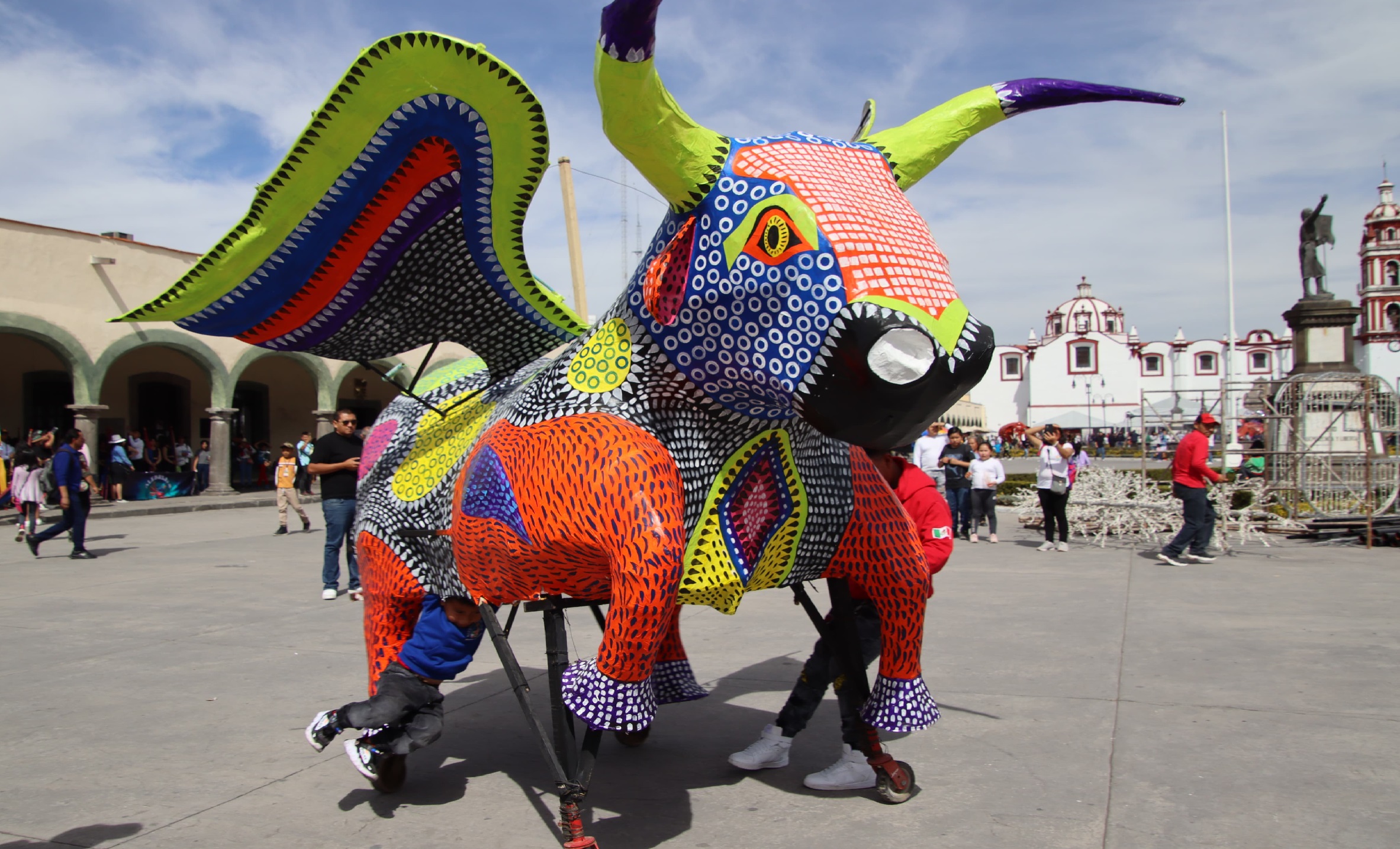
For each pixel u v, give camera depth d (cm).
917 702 320
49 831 320
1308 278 1669
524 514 283
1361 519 1100
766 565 300
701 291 264
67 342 1747
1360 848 293
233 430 2394
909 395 235
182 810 339
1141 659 538
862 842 304
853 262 243
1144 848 295
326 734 324
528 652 594
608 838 310
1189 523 918
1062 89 302
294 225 310
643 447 270
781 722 372
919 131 301
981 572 908
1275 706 442
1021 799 337
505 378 381
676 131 254
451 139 285
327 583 798
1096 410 6531
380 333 371
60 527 1105
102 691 500
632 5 218
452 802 348
